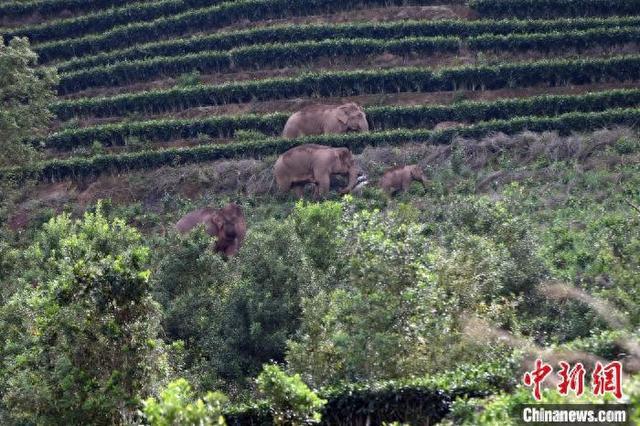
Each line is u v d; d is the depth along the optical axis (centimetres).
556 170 14875
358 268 7412
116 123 18875
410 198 14625
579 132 16125
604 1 19600
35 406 6738
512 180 14812
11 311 8325
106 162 17000
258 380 6303
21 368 7312
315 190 15650
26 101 17988
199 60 19862
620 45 18638
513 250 9469
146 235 15138
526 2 19825
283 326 8869
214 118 17775
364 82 18388
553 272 9781
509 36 18838
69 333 6856
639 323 7981
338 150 15312
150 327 7012
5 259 10288
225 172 16175
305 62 19600
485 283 8244
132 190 16550
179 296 9481
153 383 6875
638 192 13725
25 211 16350
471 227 9919
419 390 6500
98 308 6888
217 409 5581
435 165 15575
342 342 7194
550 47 18800
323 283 9144
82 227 9544
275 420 6241
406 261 7362
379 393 6556
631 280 8525
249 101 18862
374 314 7156
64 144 18112
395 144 16438
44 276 9638
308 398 6156
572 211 13388
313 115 17025
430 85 18312
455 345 7175
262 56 19650
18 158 14862
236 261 10275
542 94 17738
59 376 6681
